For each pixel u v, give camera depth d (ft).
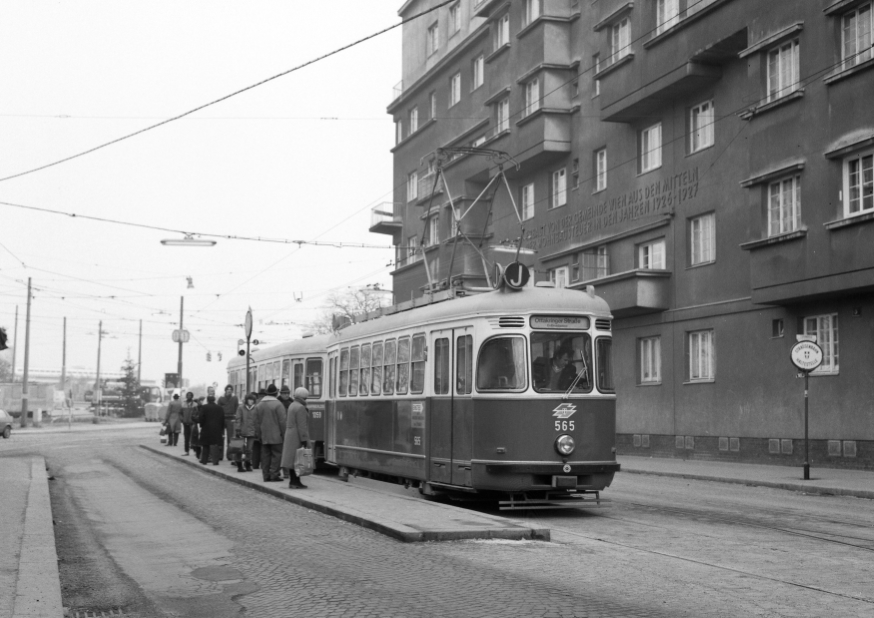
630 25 106.01
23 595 27.45
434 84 159.33
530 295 49.49
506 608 25.81
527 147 122.93
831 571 31.58
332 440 71.56
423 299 59.00
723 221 93.30
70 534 43.01
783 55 83.97
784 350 84.94
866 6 75.10
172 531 43.42
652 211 104.17
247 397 78.07
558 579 29.89
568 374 48.80
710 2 92.73
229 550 37.32
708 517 46.88
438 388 53.11
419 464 54.90
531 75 122.83
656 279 101.24
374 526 41.11
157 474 78.64
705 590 28.25
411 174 169.78
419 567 32.19
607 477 48.93
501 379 48.49
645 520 45.60
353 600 27.27
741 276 90.74
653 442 102.99
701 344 97.04
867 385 76.28
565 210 120.78
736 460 90.53
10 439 156.76
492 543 37.17
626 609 25.63
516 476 47.67
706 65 93.66
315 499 51.85
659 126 104.42
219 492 61.93
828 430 79.97
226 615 26.30
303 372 87.66
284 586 29.84
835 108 76.74
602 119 107.24
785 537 39.63
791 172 80.94
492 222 140.56
